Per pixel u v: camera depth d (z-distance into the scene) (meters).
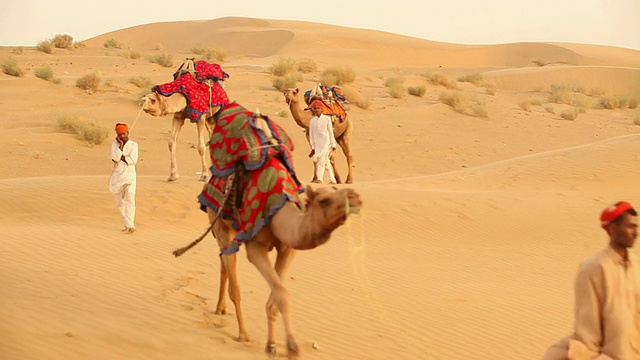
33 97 37.94
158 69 57.69
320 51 95.56
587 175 22.16
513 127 39.12
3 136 28.78
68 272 11.30
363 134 34.88
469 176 23.25
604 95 54.78
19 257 11.99
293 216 7.64
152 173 25.72
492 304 11.28
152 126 32.84
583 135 38.97
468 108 42.72
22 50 65.25
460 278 12.80
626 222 5.84
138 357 7.99
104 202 16.69
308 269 12.59
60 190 17.33
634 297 5.93
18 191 17.20
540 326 10.41
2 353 7.60
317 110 20.03
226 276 9.73
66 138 29.45
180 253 9.42
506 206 18.19
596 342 5.86
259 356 8.35
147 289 10.71
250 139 8.28
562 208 18.38
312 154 20.11
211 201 8.74
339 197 7.04
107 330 8.71
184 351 8.31
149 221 15.66
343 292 11.38
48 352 7.77
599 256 5.91
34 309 9.18
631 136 27.41
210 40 117.56
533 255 14.88
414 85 51.97
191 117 17.80
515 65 111.00
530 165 24.00
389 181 22.89
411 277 12.59
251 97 39.56
